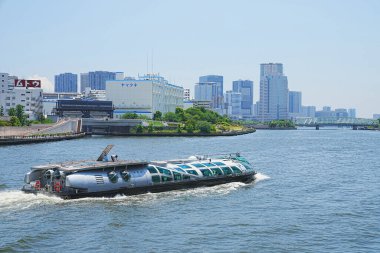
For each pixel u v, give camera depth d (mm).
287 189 72000
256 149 156750
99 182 59469
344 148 166750
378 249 42906
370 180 82750
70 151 135625
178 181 67062
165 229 47969
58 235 45406
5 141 161125
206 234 46594
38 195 59344
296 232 47812
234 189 70062
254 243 44156
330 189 72750
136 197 61719
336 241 45094
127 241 44000
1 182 73188
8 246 42094
